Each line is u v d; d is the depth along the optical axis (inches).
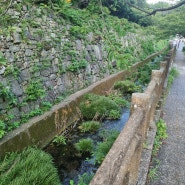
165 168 124.6
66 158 179.3
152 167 124.6
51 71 245.9
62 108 227.9
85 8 363.9
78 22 315.6
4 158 144.8
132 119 83.5
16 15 205.5
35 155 150.6
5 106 177.0
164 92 263.3
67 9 293.1
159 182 113.0
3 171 134.3
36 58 223.8
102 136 212.5
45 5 247.3
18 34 204.5
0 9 176.4
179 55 887.7
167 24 446.6
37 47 228.2
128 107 294.7
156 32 471.8
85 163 173.5
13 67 190.7
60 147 195.2
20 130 171.3
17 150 160.2
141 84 409.7
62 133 215.6
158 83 176.2
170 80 344.2
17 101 189.8
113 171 50.9
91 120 251.4
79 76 302.0
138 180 104.2
